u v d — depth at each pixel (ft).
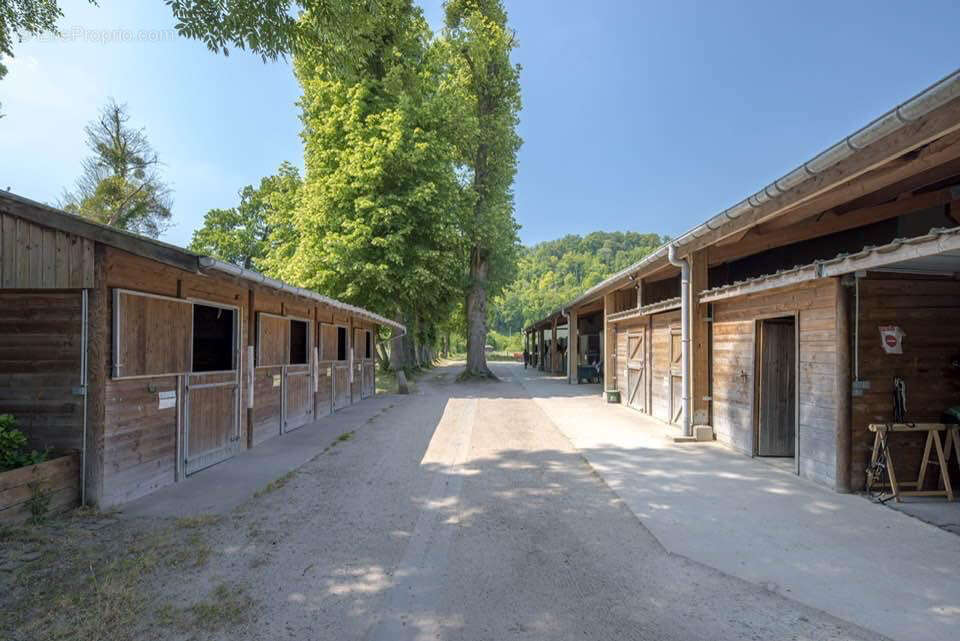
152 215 90.38
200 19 18.95
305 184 66.80
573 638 9.68
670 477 21.26
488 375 74.90
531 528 15.47
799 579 12.09
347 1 21.36
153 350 18.86
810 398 20.84
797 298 21.71
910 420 18.95
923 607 10.78
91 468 16.38
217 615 10.39
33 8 24.06
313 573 12.35
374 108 61.11
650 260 33.53
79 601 10.84
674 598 11.20
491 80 74.38
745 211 20.79
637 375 42.83
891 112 12.61
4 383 16.72
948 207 23.11
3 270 16.67
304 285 60.64
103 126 88.17
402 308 66.90
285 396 31.89
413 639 9.64
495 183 76.28
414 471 22.27
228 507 17.22
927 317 19.13
